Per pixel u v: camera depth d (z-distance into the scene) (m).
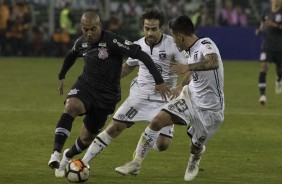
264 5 104.19
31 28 98.81
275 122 44.25
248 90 62.56
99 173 28.77
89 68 26.69
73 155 27.61
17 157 32.03
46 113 46.94
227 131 40.56
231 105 52.22
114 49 26.44
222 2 100.25
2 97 55.44
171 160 31.77
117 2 107.12
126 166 26.52
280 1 52.91
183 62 28.75
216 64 25.34
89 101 26.47
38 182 26.94
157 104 28.47
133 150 34.06
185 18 25.92
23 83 66.19
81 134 27.38
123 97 56.34
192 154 27.38
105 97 26.70
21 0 98.12
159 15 28.41
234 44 96.12
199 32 95.19
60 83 28.55
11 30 97.12
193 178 27.55
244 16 99.25
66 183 26.72
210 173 29.08
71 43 98.06
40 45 98.81
